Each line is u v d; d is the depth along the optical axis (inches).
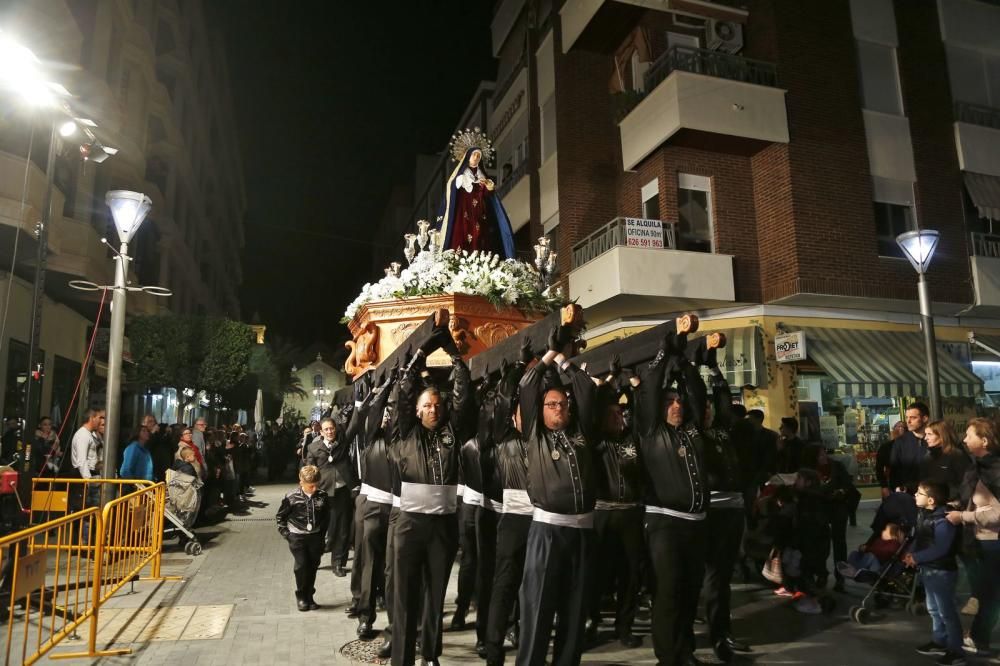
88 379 777.6
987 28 709.9
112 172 820.0
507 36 1015.6
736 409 310.3
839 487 327.3
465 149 414.6
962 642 219.0
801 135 606.2
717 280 597.9
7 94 489.4
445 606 299.3
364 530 245.4
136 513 320.8
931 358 377.1
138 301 903.1
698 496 199.3
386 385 227.5
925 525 226.8
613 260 579.5
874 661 221.8
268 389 1520.7
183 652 227.9
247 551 434.0
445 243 396.2
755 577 353.4
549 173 777.6
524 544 203.3
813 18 633.0
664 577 198.7
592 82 735.7
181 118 1165.7
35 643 239.0
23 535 194.4
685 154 619.8
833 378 568.1
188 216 1352.1
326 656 223.6
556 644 174.7
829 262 590.2
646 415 203.3
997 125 689.6
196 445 567.8
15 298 570.9
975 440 227.3
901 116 652.1
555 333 177.2
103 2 747.4
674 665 196.5
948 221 650.8
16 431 499.5
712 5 597.6
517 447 206.1
